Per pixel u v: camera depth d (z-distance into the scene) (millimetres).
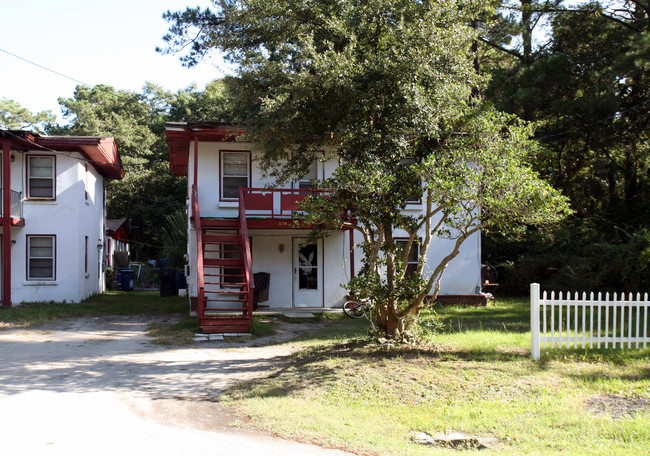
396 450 5656
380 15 10273
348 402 7527
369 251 11008
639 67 19000
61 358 10852
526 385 7965
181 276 26062
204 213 18109
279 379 8844
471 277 19156
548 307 17266
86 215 21906
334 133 10789
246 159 18453
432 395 7703
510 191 9109
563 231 20984
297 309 18266
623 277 16578
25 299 19625
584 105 20328
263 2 11047
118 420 6621
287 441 5945
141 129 45469
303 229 18203
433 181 9352
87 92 60781
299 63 11492
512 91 22250
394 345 10516
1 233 19609
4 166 18234
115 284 30438
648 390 7555
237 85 12102
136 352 11680
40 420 6504
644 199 22859
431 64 9984
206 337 13453
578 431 6070
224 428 6414
